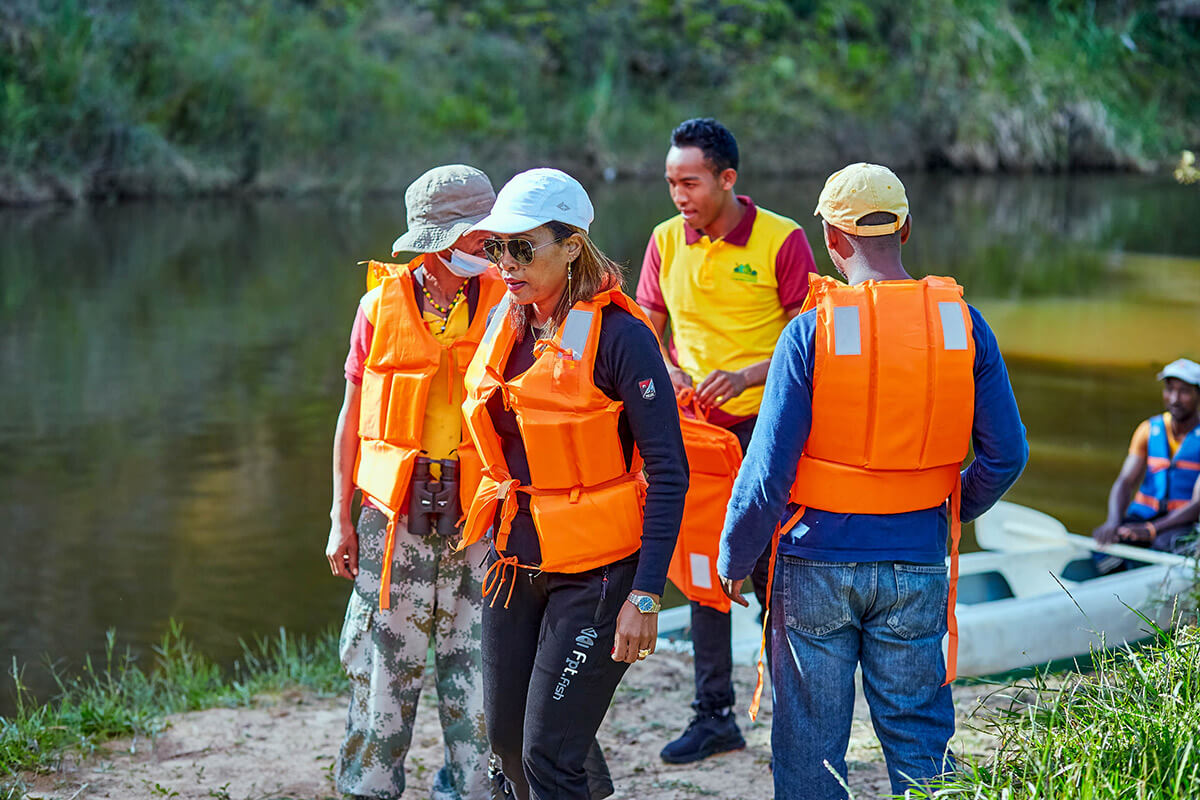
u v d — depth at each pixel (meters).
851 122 28.83
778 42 30.27
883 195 2.62
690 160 3.66
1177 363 5.64
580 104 26.48
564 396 2.65
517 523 2.75
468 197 3.10
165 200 21.11
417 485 3.14
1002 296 14.05
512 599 2.77
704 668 3.83
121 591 5.85
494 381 2.74
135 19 21.81
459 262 3.09
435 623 3.27
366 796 3.27
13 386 9.62
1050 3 31.53
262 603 5.77
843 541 2.61
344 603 5.79
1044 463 8.02
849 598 2.62
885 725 2.67
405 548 3.18
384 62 25.06
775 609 2.72
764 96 28.58
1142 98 30.25
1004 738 2.84
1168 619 4.80
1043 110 29.30
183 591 5.89
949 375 2.54
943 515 2.69
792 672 2.69
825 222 2.71
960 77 30.09
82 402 9.20
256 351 10.89
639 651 2.63
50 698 4.75
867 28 30.81
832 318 2.56
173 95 21.83
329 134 23.03
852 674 2.69
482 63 26.14
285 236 17.80
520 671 2.77
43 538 6.51
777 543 2.71
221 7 23.83
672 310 3.89
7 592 5.80
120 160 20.95
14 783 3.55
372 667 3.25
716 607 3.66
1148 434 5.77
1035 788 2.39
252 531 6.69
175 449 8.12
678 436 2.67
